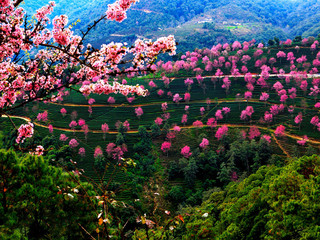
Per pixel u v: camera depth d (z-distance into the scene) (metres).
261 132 113.06
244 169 93.19
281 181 27.11
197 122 116.44
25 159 17.11
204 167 92.31
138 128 115.75
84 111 133.50
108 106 138.75
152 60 8.13
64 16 8.17
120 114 133.88
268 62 174.50
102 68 8.09
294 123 116.56
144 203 75.25
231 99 144.00
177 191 80.38
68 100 139.00
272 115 123.44
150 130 121.12
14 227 14.52
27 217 15.23
